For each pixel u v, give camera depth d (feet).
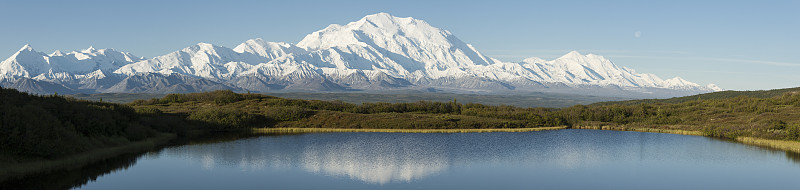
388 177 250.16
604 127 517.14
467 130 475.31
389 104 620.08
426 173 260.21
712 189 233.55
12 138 235.40
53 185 216.33
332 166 274.98
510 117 560.61
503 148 347.56
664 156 316.81
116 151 301.22
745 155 321.73
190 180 236.84
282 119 501.56
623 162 294.87
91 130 305.53
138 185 225.56
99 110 342.03
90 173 241.35
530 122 538.47
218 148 333.62
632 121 568.82
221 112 480.64
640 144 376.68
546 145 366.43
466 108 622.54
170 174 248.11
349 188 228.22
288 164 278.67
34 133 246.06
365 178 247.09
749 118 509.35
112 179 234.38
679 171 270.26
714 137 433.07
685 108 609.83
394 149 338.13
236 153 312.91
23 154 237.66
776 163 292.81
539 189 231.30
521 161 295.28
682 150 344.08
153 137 372.17
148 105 591.78
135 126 360.69
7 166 224.33
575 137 423.64
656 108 621.31
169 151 317.42
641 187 235.61
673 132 476.54
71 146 267.59
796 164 290.76
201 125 452.35
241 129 463.42
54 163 245.86
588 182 244.83
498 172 264.93
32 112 265.13
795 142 369.50
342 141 378.53
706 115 561.43
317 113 524.11
